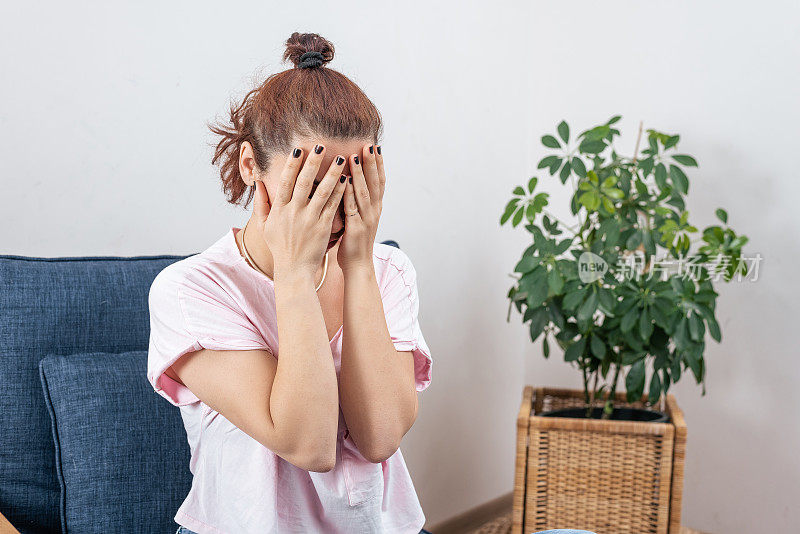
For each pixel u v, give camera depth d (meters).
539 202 2.34
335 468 1.17
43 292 1.48
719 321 2.75
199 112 1.96
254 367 1.07
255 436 1.05
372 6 2.34
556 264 2.29
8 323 1.44
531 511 2.38
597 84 2.95
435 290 2.69
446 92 2.64
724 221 2.43
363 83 2.33
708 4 2.70
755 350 2.70
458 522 2.89
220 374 1.07
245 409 1.05
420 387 1.35
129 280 1.58
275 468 1.14
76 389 1.42
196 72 1.94
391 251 1.32
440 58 2.60
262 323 1.15
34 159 1.70
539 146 3.11
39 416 1.45
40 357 1.46
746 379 2.72
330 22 2.22
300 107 1.05
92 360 1.47
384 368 1.13
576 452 2.35
